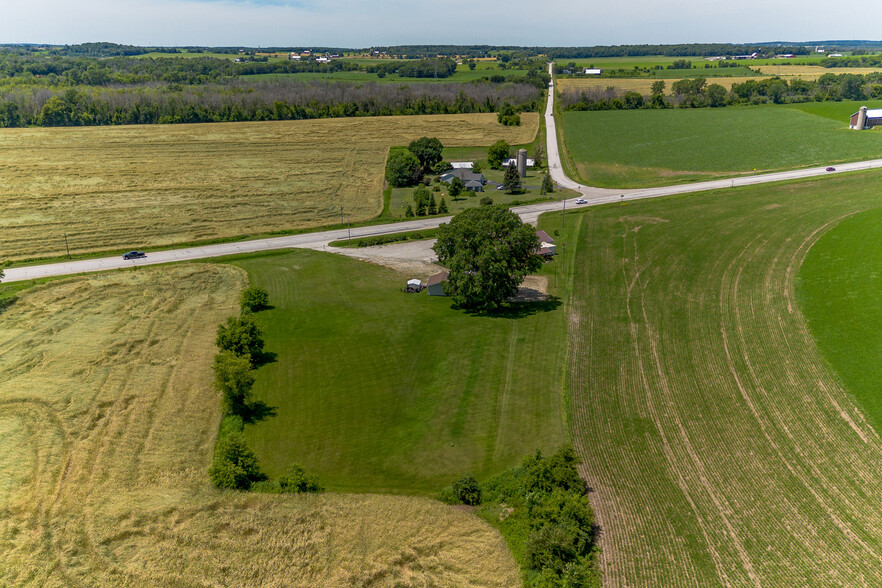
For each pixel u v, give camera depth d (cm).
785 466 4712
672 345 6688
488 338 6950
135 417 5500
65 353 6650
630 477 4638
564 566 3778
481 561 3959
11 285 8650
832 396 5584
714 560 3831
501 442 5131
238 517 4350
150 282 8869
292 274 9225
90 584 3784
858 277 7869
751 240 9906
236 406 5569
